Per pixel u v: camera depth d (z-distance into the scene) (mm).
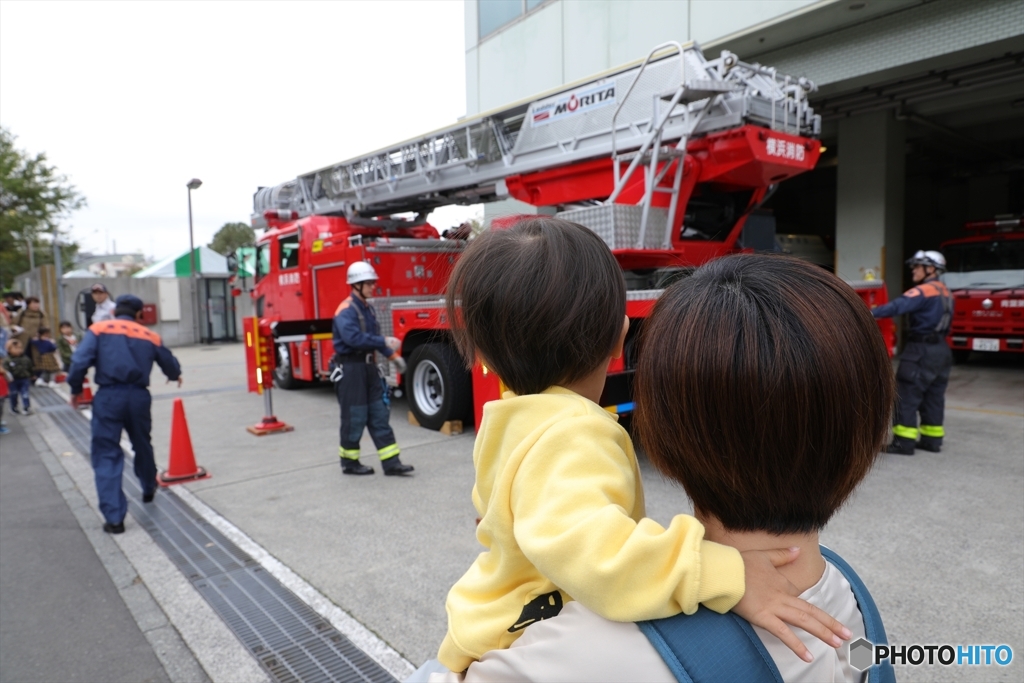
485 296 884
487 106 11180
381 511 4312
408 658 2617
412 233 9117
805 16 7340
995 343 9180
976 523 3729
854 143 10156
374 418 5102
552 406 839
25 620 3062
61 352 14000
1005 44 6793
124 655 2742
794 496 650
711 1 7988
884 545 3469
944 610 2791
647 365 725
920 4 7109
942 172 14938
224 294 21234
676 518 686
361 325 5043
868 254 10133
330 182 8867
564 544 702
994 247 9547
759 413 621
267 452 6125
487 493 893
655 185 4984
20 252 28359
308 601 3119
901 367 5145
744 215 5621
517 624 836
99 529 4234
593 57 9273
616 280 918
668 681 630
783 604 656
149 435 4512
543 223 947
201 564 3605
